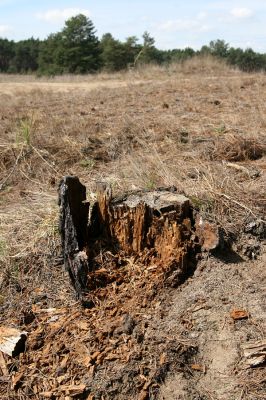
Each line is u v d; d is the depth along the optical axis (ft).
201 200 5.53
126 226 4.97
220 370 4.00
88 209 5.08
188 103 11.69
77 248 4.91
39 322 4.75
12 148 8.45
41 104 13.17
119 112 11.13
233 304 4.43
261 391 3.81
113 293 4.75
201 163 6.82
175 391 3.93
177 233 4.82
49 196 6.73
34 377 4.19
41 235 5.75
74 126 9.61
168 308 4.52
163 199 5.16
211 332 4.25
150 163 7.05
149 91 14.30
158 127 9.29
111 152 8.24
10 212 6.50
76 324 4.54
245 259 4.99
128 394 3.95
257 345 4.04
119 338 4.30
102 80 21.68
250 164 7.12
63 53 46.09
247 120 9.36
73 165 7.93
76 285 4.86
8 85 20.44
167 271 4.75
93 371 4.09
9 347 4.45
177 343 4.18
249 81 15.34
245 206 5.53
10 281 5.32
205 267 4.83
